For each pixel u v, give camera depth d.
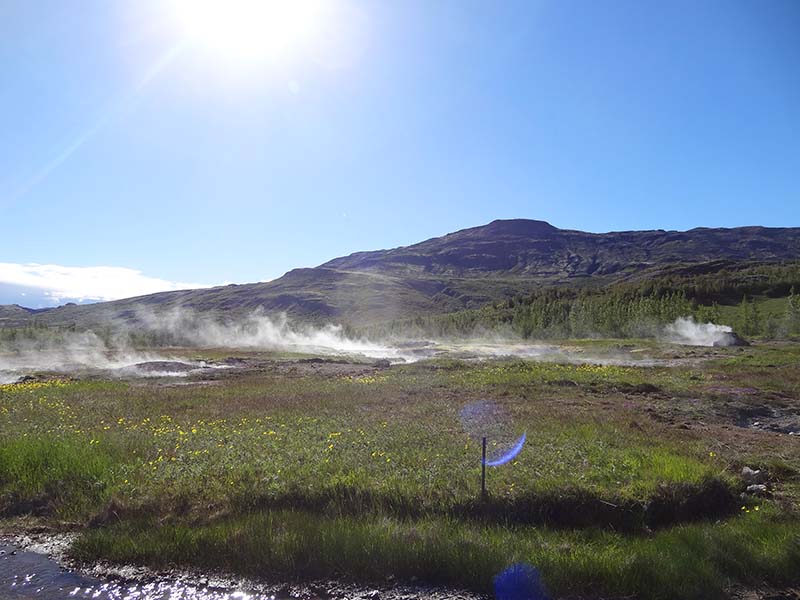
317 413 18.88
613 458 12.03
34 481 11.14
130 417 18.25
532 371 32.72
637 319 90.94
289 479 10.58
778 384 26.30
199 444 13.59
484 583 7.79
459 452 12.67
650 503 9.87
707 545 8.55
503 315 119.62
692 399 22.69
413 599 7.53
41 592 7.68
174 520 9.53
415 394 24.30
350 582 7.94
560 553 8.34
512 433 14.88
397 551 8.29
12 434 14.76
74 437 14.25
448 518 9.37
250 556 8.36
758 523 9.38
